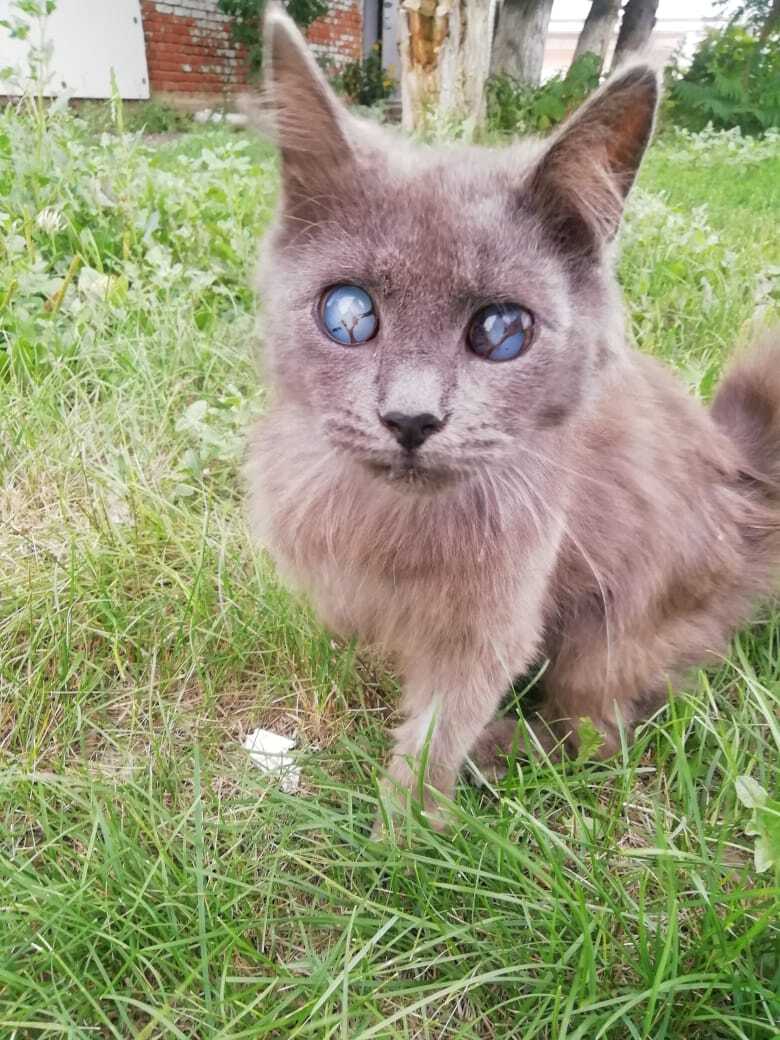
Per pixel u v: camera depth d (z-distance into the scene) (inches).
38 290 17.0
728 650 11.5
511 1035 7.6
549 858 8.1
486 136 29.7
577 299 8.3
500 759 10.7
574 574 9.8
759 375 12.0
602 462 9.7
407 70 35.9
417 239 7.6
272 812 9.1
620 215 8.2
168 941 7.7
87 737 10.3
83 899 7.9
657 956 7.5
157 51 66.2
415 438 7.5
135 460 14.2
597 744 9.5
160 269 18.3
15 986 7.2
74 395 15.8
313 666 11.1
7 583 11.8
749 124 66.7
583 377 8.5
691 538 10.5
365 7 83.7
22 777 8.8
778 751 9.1
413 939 8.2
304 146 8.1
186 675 11.0
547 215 8.1
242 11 67.2
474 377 7.8
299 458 9.3
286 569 10.2
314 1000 7.3
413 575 8.8
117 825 8.5
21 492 13.9
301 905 8.6
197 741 10.1
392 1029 7.3
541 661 10.9
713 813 9.1
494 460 8.0
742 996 7.3
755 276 22.2
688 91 65.4
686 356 17.6
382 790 9.2
